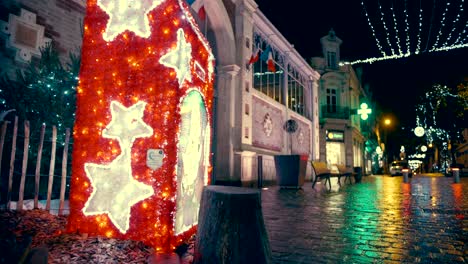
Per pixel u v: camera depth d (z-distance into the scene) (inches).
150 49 130.8
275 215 196.7
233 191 90.5
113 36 136.1
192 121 140.2
